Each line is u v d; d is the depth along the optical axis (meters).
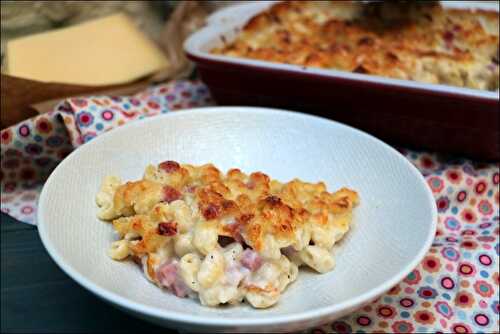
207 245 0.35
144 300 0.35
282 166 0.45
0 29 0.61
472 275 0.41
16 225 0.47
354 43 0.54
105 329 0.41
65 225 0.37
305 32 0.57
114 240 0.38
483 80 0.51
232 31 0.58
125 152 0.43
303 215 0.37
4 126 0.52
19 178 0.50
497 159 0.48
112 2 0.66
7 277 0.44
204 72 0.52
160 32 0.69
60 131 0.49
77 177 0.40
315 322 0.32
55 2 0.63
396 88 0.46
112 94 0.56
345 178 0.43
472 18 0.55
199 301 0.35
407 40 0.54
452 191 0.47
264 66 0.48
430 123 0.47
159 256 0.36
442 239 0.44
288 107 0.51
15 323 0.41
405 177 0.40
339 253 0.38
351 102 0.48
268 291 0.34
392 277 0.33
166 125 0.45
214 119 0.46
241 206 0.37
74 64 0.60
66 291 0.43
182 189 0.39
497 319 0.39
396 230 0.38
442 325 0.38
